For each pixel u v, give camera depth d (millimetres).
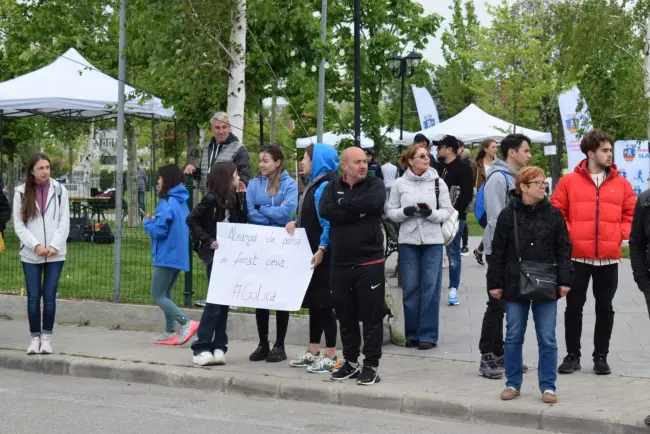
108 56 24141
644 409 7609
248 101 18938
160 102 19828
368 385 8570
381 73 28906
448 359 9828
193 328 10594
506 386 8078
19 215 10094
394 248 12859
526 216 7898
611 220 8906
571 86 25141
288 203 9586
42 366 9914
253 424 7598
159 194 10469
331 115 28562
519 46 37281
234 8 13719
